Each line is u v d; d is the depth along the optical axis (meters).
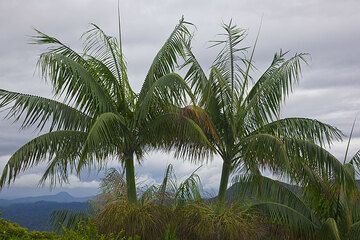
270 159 19.23
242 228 19.11
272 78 20.48
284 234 20.98
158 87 18.69
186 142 19.33
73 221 22.00
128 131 19.64
